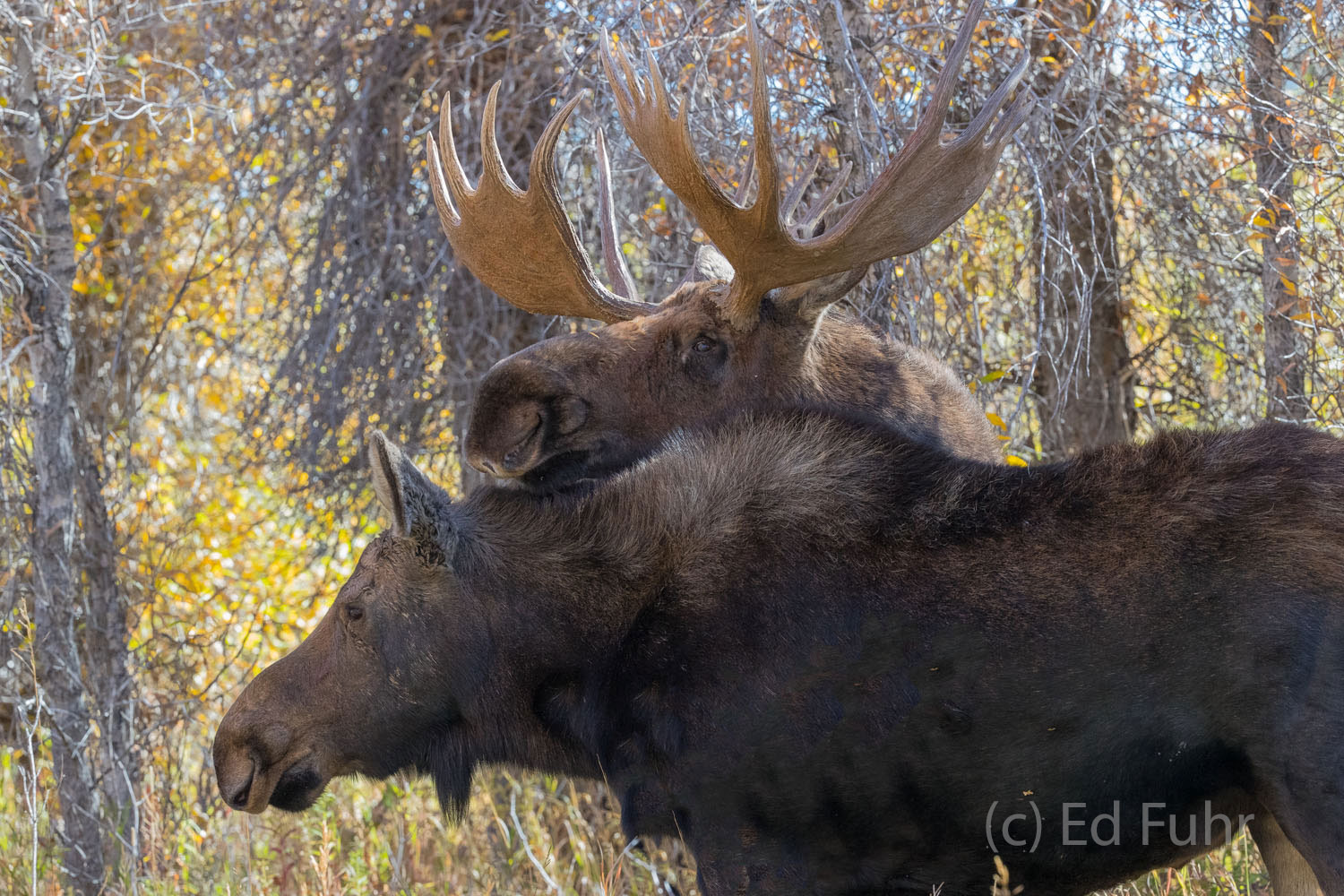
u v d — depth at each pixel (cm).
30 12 2059
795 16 2038
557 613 1249
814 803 1167
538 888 1734
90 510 2283
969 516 1140
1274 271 1877
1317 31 1825
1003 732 1104
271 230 2525
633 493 1257
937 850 1167
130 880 1822
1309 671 991
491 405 1395
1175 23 1947
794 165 2017
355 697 1276
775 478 1204
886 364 1523
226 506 3425
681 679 1184
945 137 2044
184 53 2916
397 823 1905
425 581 1255
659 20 2031
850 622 1143
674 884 1677
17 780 2220
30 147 2062
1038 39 2105
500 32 2280
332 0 2486
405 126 2380
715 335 1435
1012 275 2117
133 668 2386
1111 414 2241
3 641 2117
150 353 2969
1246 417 2169
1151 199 2080
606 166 1681
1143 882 1527
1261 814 1114
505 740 1280
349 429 2462
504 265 1566
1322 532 1011
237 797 1286
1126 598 1063
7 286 2045
